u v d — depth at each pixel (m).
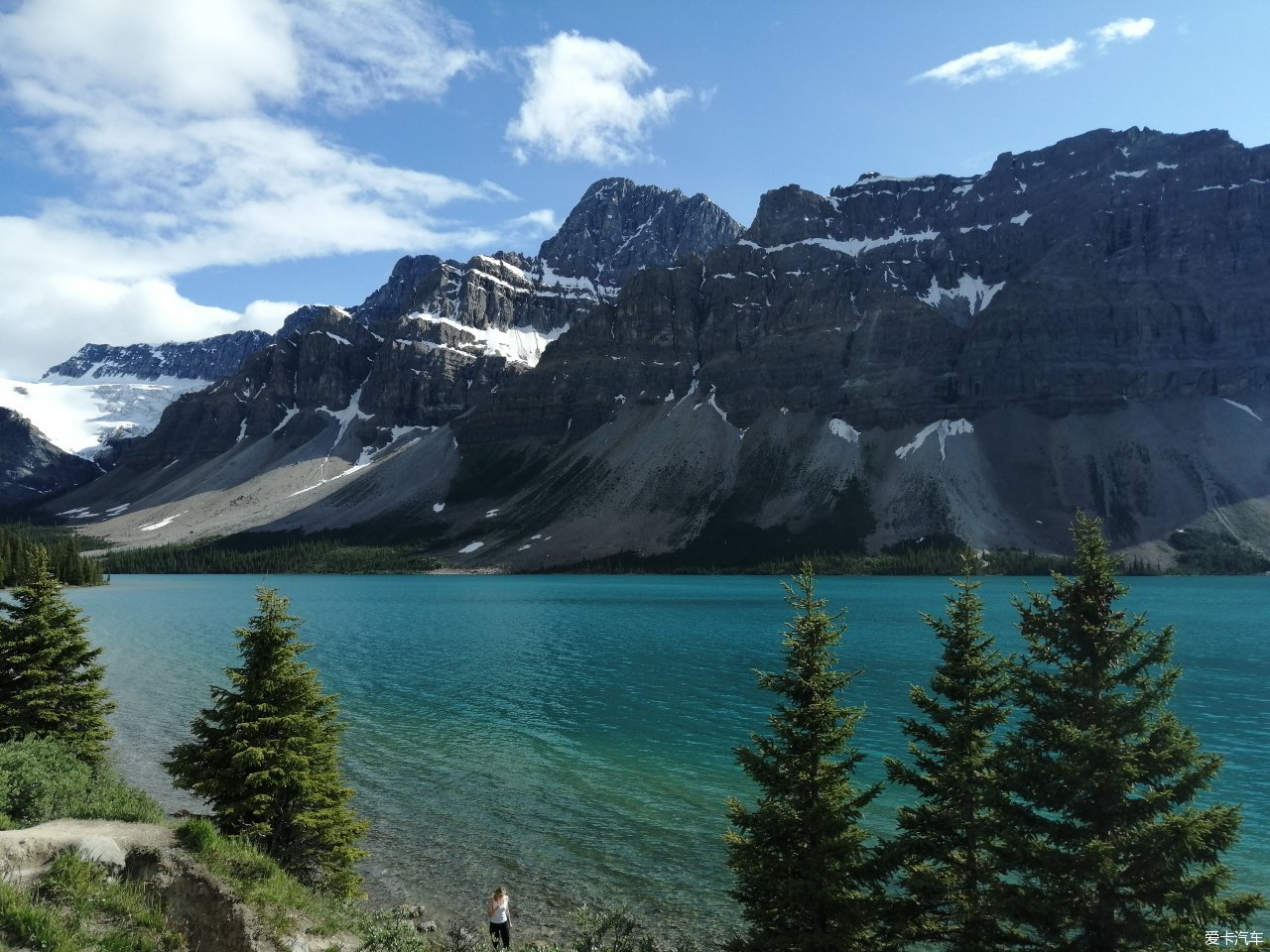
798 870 24.84
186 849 23.72
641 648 107.19
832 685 26.78
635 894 34.44
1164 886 21.39
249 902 22.62
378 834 40.69
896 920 24.83
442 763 52.75
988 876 24.52
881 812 42.28
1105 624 23.84
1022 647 97.00
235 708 32.69
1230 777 48.56
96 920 19.34
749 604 172.88
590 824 42.12
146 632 123.31
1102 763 22.39
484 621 141.62
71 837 22.12
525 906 33.44
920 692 27.44
